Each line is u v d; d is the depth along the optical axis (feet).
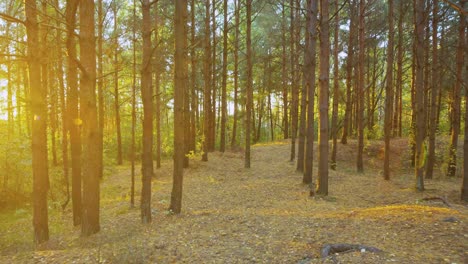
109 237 22.57
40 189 25.12
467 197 32.78
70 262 16.83
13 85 69.21
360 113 55.16
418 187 37.32
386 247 16.90
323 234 20.31
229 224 24.64
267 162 64.80
